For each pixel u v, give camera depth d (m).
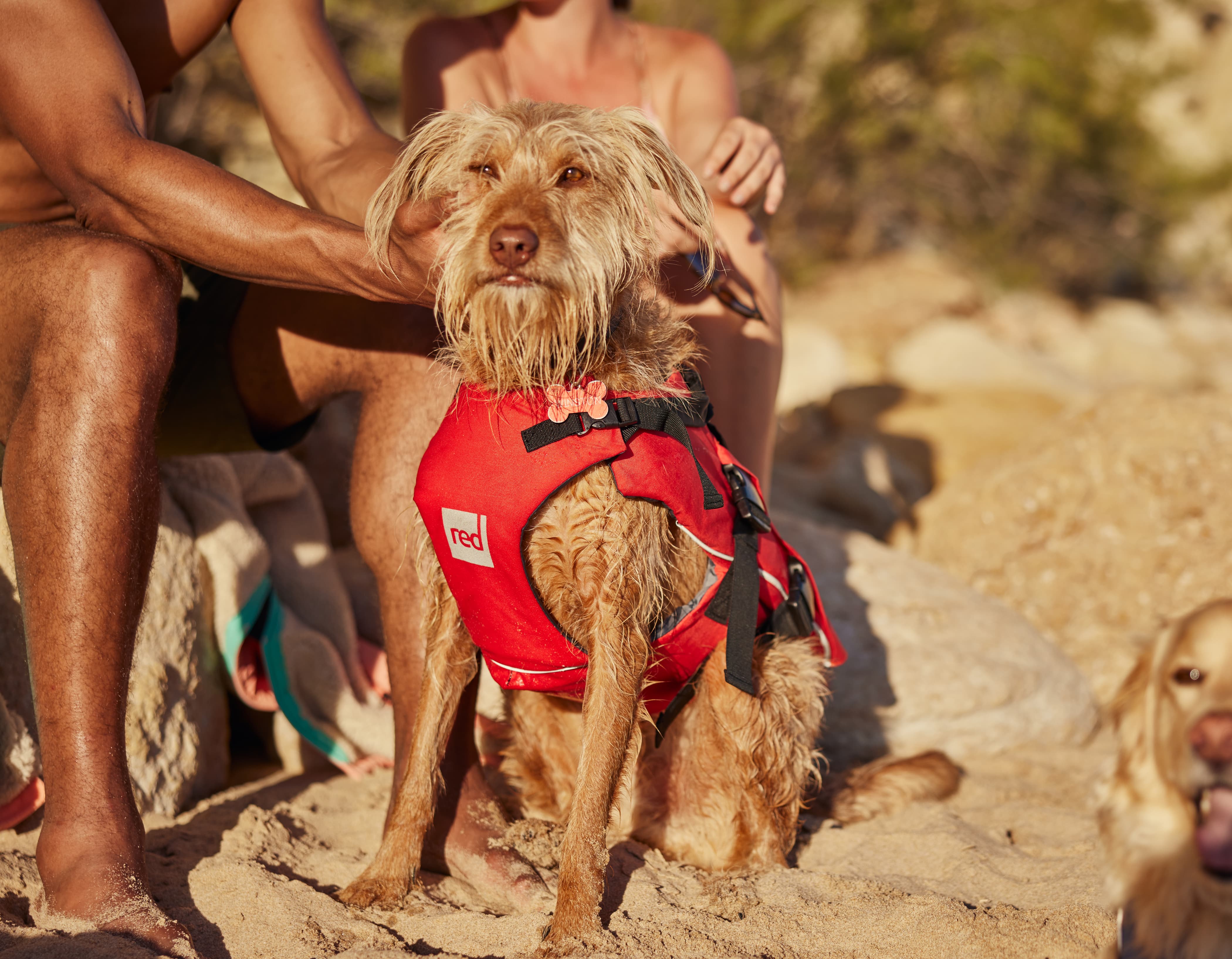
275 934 2.52
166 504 3.68
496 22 4.43
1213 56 31.94
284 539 4.16
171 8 3.25
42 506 2.53
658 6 18.98
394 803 2.99
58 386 2.55
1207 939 2.03
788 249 21.89
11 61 2.70
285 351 3.28
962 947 2.52
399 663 3.08
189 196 2.64
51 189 3.18
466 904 2.84
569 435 2.58
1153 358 18.58
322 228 2.66
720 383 3.93
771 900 2.79
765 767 3.02
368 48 14.41
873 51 20.41
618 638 2.64
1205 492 5.33
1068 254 25.31
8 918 2.51
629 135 2.81
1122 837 2.14
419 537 2.95
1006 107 21.23
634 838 3.22
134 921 2.36
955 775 3.74
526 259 2.55
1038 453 5.74
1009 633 4.58
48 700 2.51
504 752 3.39
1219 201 26.22
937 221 23.62
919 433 8.51
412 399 3.09
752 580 2.89
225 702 3.82
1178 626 2.04
